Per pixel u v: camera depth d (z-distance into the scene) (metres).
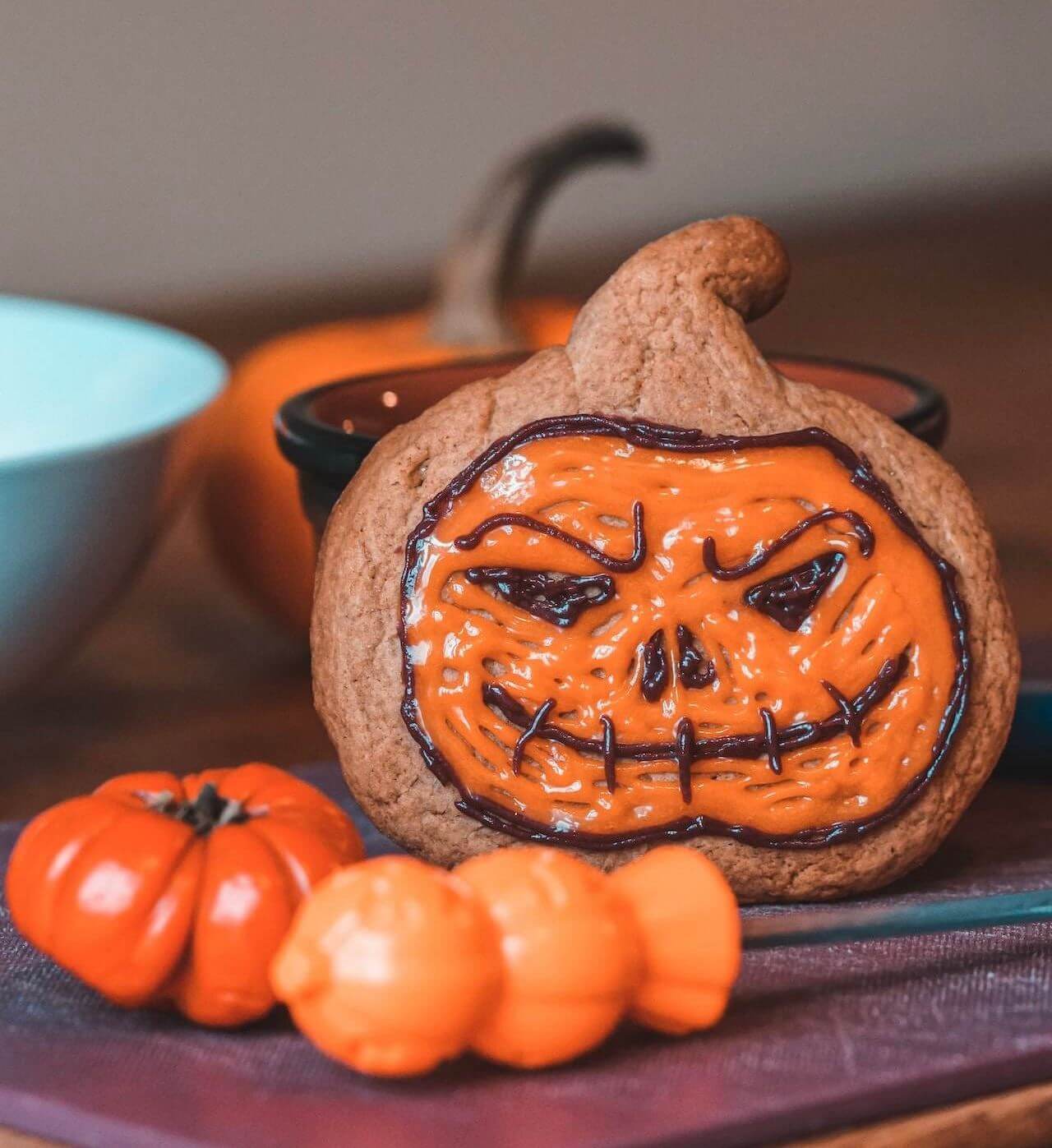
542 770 0.44
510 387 0.44
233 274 1.31
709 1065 0.38
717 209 1.50
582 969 0.37
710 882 0.38
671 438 0.44
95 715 0.65
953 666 0.44
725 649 0.44
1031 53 1.65
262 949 0.39
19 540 0.56
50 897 0.40
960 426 0.95
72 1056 0.39
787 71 1.51
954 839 0.48
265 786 0.43
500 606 0.44
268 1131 0.36
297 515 0.68
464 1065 0.38
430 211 1.37
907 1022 0.40
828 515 0.44
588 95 1.42
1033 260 1.41
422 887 0.37
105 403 0.67
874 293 1.30
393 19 1.33
